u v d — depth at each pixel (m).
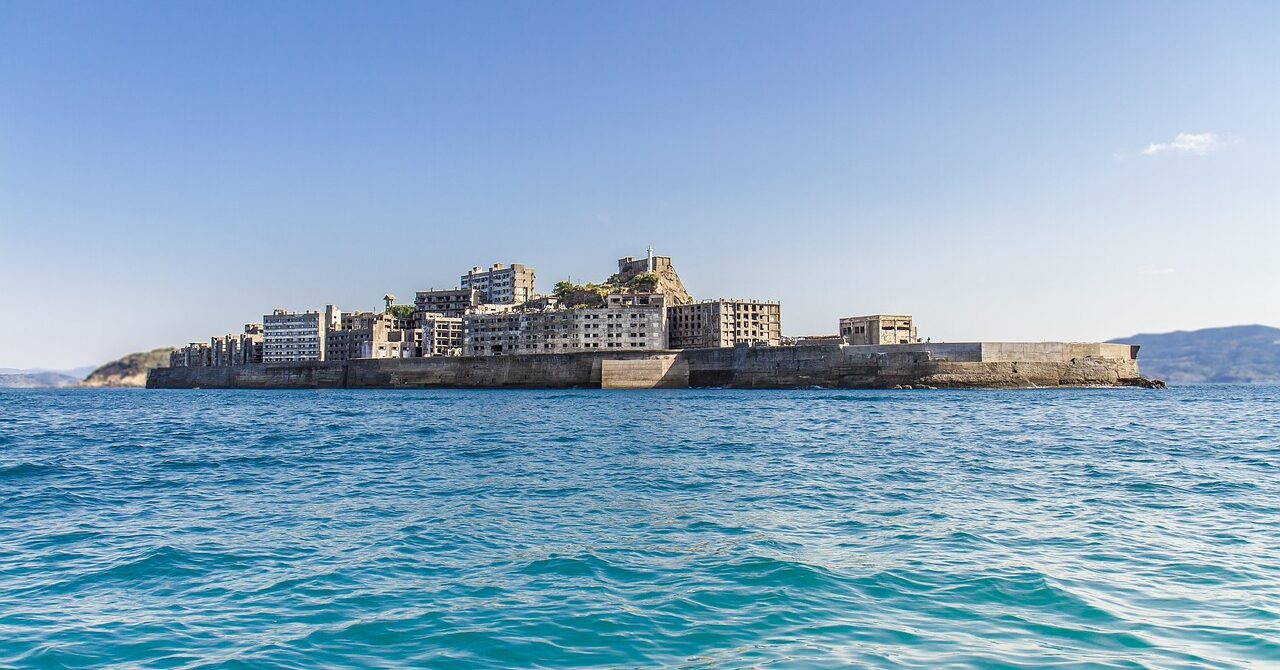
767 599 15.35
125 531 22.52
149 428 65.75
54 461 40.34
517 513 24.88
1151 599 15.11
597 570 17.72
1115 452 41.91
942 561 18.05
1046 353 157.00
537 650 12.91
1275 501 25.88
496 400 119.31
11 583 17.14
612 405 99.44
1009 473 33.59
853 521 23.00
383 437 54.34
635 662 12.35
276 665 12.41
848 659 12.28
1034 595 15.41
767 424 64.62
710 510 25.12
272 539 21.27
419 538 21.28
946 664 12.05
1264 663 12.01
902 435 53.59
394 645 13.23
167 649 13.15
